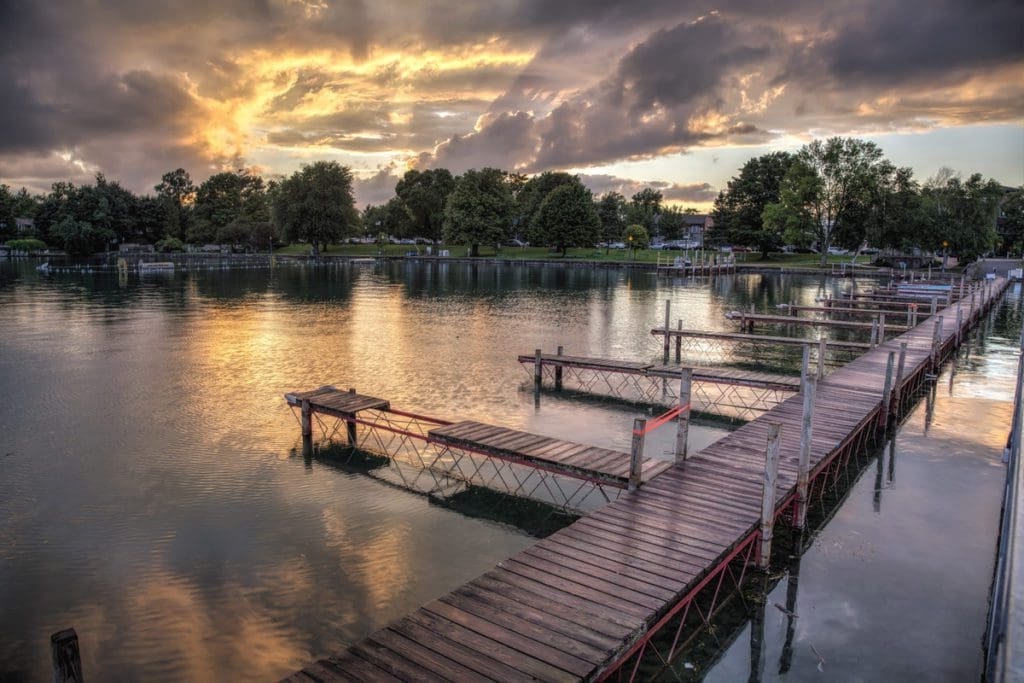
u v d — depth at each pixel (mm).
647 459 16828
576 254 131250
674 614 11688
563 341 39219
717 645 11094
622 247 154375
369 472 18469
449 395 26453
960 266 102188
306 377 29250
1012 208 112562
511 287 76375
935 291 65750
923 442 21578
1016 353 38312
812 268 102062
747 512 13516
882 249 104375
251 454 19703
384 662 8875
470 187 127812
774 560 13867
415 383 28359
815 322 41250
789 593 12625
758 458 16641
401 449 20266
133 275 91938
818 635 11344
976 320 50625
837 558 13945
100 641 11086
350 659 8961
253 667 10484
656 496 14375
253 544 14289
